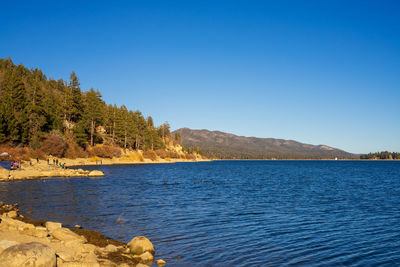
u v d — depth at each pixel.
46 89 149.38
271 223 18.55
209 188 41.00
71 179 46.06
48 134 83.50
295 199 30.28
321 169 126.88
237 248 13.24
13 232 12.63
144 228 16.44
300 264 11.47
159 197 29.72
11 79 80.94
